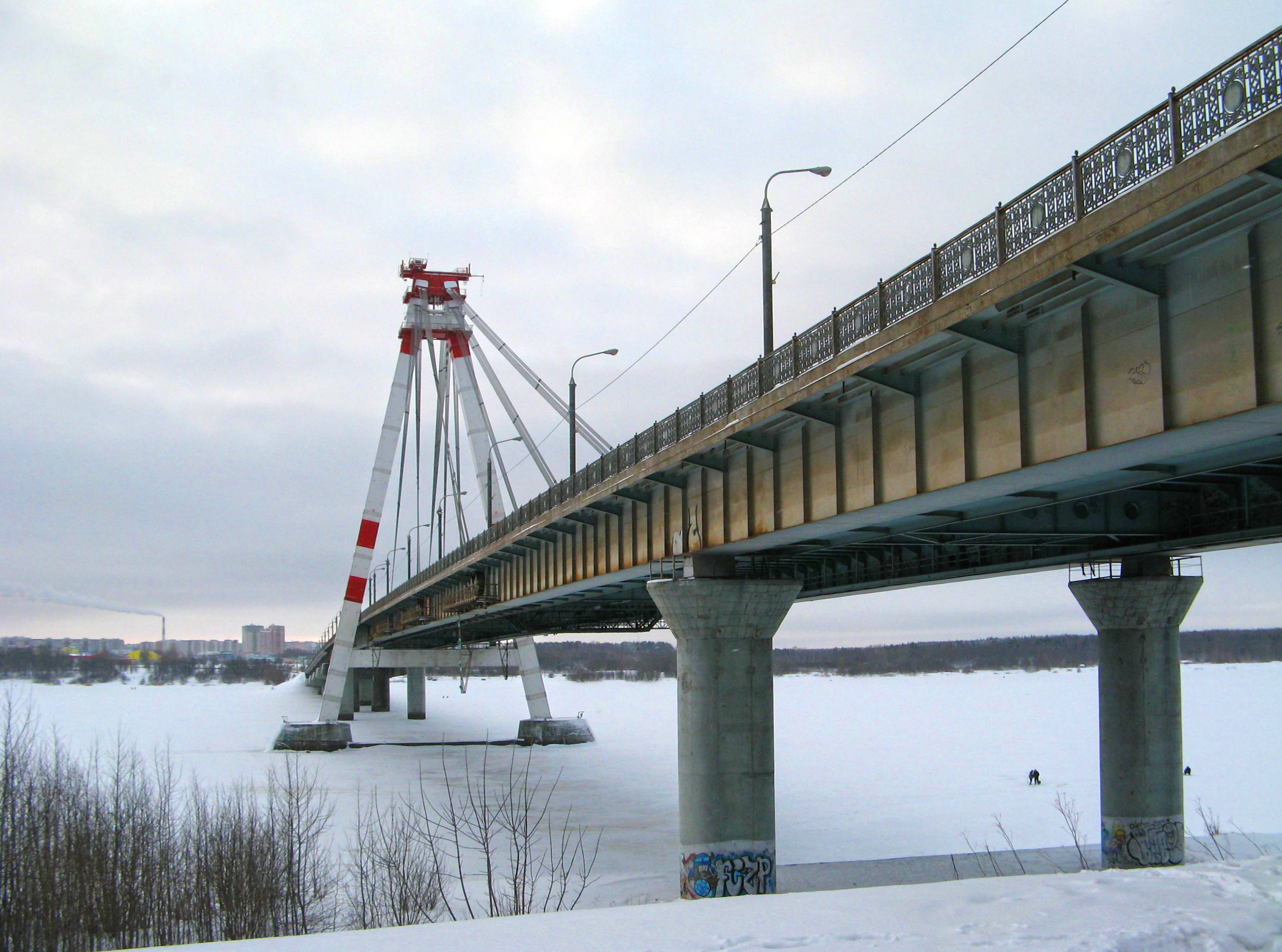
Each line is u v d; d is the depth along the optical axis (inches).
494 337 3686.0
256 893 1048.2
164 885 1103.6
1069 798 1953.7
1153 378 656.4
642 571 1481.3
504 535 2090.3
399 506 3954.2
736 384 1128.8
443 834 1574.8
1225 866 633.6
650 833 1660.9
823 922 540.1
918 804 1910.7
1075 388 722.8
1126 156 617.9
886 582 1453.0
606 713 5078.7
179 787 2023.9
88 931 1033.5
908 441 904.9
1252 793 1921.8
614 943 518.9
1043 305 736.3
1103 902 551.8
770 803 1264.8
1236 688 5703.7
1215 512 1090.7
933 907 564.4
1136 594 1270.9
